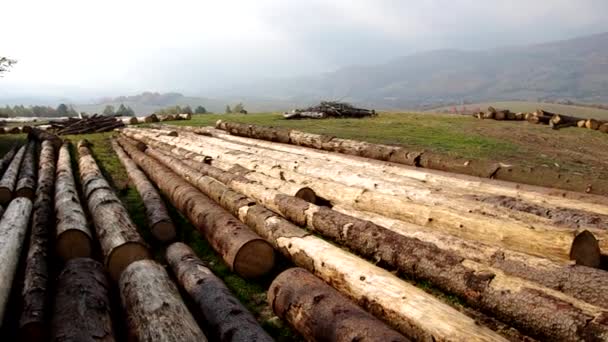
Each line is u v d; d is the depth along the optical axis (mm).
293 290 4688
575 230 5199
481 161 9938
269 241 6383
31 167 13000
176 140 16812
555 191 8055
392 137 16750
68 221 6715
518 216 6184
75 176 12469
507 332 4273
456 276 4723
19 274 5891
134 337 4035
